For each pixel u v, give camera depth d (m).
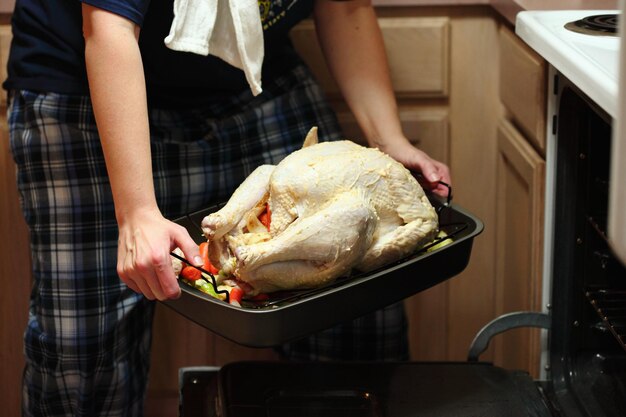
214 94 1.58
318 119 1.65
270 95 1.62
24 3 1.46
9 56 1.51
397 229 1.17
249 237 1.14
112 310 1.52
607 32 1.20
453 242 1.19
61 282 1.50
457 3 1.72
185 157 1.55
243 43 1.31
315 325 1.09
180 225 1.24
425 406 1.21
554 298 1.37
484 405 1.21
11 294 1.82
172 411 1.92
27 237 1.79
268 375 1.27
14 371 1.87
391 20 1.75
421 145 1.83
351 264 1.12
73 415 1.57
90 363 1.53
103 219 1.50
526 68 1.51
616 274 1.32
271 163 1.61
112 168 1.19
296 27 1.75
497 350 1.88
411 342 1.94
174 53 1.45
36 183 1.49
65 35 1.43
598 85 0.99
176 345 1.88
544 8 1.43
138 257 1.11
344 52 1.57
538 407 1.21
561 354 1.37
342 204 1.10
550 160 1.39
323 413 1.19
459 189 1.85
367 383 1.25
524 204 1.60
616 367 1.34
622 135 0.67
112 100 1.19
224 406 1.20
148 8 1.38
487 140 1.82
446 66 1.77
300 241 1.08
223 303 1.06
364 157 1.16
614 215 0.68
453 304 1.91
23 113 1.49
